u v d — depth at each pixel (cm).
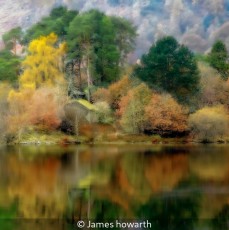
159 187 4409
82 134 8806
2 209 3684
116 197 4038
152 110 8969
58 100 9025
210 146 7969
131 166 5506
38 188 4344
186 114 9281
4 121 8156
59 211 3625
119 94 9912
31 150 7088
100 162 5828
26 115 8588
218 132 8819
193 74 9881
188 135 9056
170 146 7931
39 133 8644
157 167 5488
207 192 4200
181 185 4478
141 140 8706
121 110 9200
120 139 8725
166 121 8919
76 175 4938
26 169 5275
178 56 9869
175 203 3847
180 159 6084
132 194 4125
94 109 9281
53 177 4831
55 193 4159
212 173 5081
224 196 4056
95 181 4659
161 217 3509
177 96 9862
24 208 3694
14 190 4259
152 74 9869
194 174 5012
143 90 9175
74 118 8875
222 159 6088
